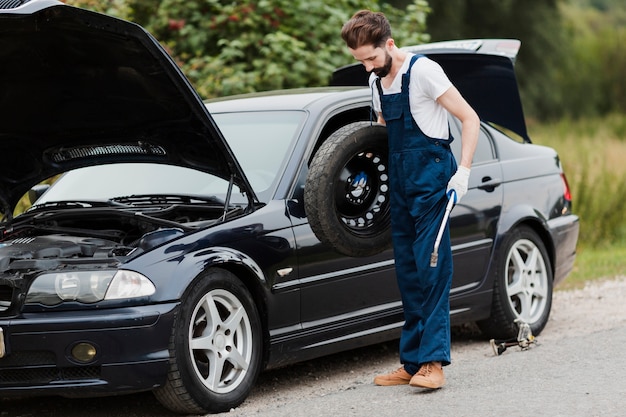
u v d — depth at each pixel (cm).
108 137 615
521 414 496
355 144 578
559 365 614
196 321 548
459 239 692
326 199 572
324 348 614
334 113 661
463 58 739
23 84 564
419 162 549
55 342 518
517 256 739
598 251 1330
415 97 544
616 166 1695
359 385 618
